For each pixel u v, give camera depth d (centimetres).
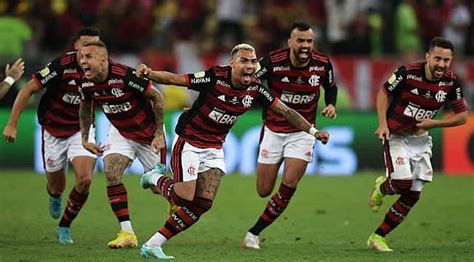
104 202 5112
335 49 7494
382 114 3516
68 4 7625
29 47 7275
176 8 7838
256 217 4691
